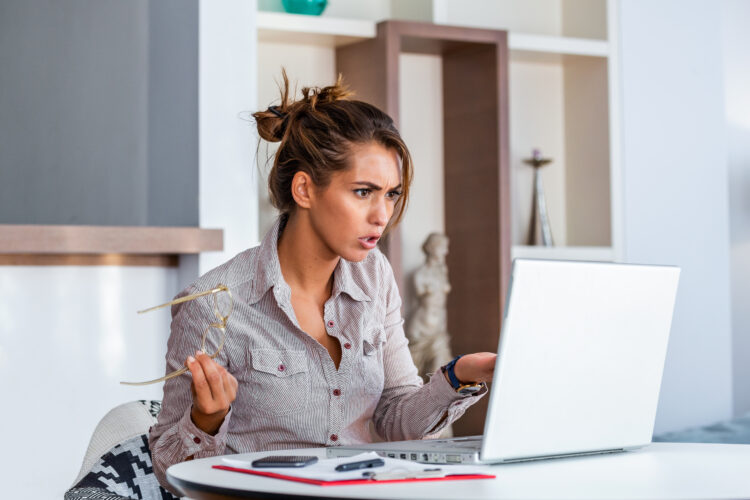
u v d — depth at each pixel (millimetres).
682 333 4012
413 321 3412
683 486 1024
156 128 2865
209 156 2627
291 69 3441
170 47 2779
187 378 1399
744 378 4840
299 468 1094
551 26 4027
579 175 3955
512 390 1126
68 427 2414
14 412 2330
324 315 1480
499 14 3914
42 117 3473
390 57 3246
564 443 1199
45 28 3465
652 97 3928
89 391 2453
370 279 1562
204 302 1438
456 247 3584
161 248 2438
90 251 2314
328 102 1426
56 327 2396
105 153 3146
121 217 3061
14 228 2203
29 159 3525
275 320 1450
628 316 1250
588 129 3914
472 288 3512
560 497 951
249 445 1452
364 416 1512
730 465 1186
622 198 3842
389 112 3240
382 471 1061
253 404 1440
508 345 1109
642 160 3895
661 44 3957
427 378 3389
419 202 3627
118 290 2508
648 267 1268
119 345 2510
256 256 1484
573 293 1171
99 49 3184
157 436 1406
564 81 4012
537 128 3965
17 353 2334
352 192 1372
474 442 1246
